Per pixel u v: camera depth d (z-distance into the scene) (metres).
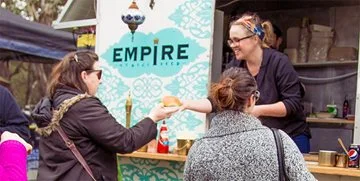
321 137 4.07
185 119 3.21
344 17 4.18
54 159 2.34
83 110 2.30
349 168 2.52
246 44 2.77
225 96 1.84
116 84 3.58
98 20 3.71
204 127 3.12
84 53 2.48
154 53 3.40
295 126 2.98
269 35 2.94
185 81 3.25
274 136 1.78
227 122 1.84
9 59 4.81
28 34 4.48
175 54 3.30
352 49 3.97
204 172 1.79
